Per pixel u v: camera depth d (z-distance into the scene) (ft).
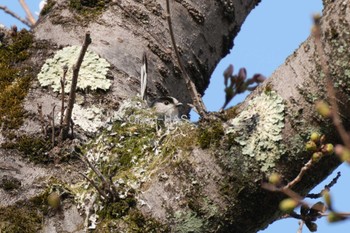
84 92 24.14
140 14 26.32
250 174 20.11
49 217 20.84
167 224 20.17
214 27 27.86
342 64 19.36
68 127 22.21
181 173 20.51
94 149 22.26
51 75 24.21
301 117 19.97
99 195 20.70
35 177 21.67
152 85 25.81
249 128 20.34
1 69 24.40
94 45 25.30
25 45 25.04
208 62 27.73
